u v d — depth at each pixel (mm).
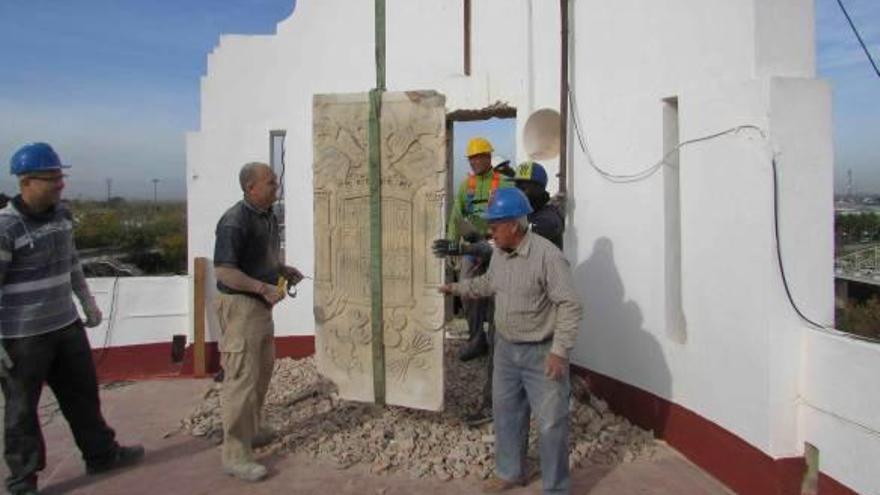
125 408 5641
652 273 4766
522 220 3619
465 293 4266
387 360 4594
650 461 4379
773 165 3510
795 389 3578
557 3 5902
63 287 4117
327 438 4707
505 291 3695
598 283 5434
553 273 3514
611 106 5195
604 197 5336
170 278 6949
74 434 4262
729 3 3875
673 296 4641
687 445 4387
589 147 5516
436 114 4391
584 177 5609
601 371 5426
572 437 4703
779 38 3697
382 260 4559
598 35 5332
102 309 6812
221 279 4039
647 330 4844
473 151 5723
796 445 3592
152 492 4039
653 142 4703
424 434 4715
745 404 3781
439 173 4383
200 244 6742
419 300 4484
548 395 3627
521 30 6254
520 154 6312
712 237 4051
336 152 4652
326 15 6750
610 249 5266
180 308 6969
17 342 3857
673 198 4602
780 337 3559
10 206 3875
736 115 3789
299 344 6902
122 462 4410
